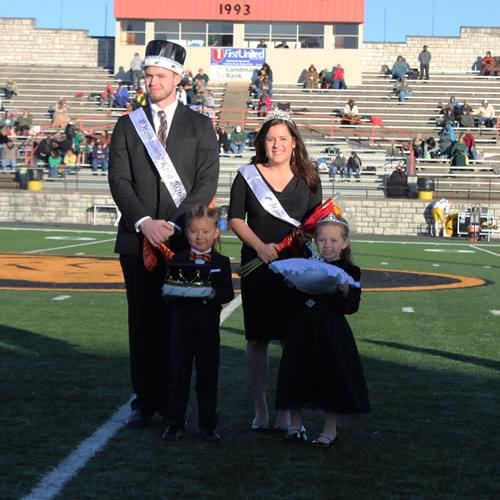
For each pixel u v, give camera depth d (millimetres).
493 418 6980
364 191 39281
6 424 6543
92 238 28641
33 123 46969
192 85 46812
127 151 6688
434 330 11453
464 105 47562
